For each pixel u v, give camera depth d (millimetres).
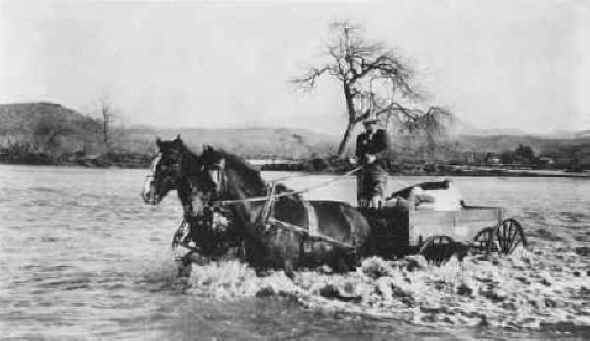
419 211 10281
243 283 9383
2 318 8297
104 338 7496
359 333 7512
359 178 11195
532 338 7441
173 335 7539
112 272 10703
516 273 10570
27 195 15703
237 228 9672
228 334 7480
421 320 8031
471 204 14703
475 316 8281
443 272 10312
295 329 7648
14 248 12508
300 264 10102
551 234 13539
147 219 15727
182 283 9852
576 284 10086
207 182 9570
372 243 10625
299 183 14781
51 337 7617
